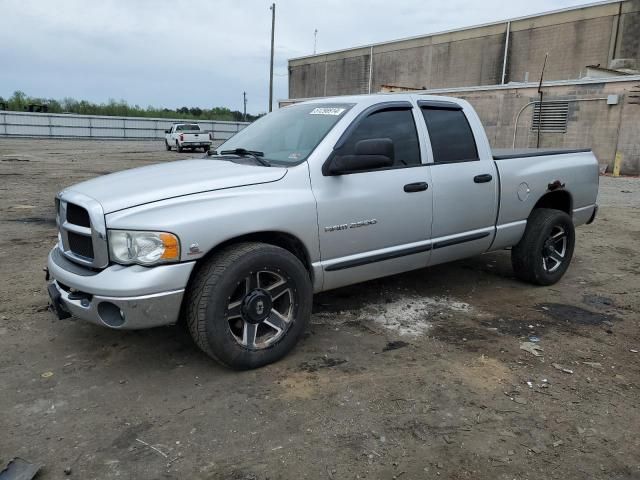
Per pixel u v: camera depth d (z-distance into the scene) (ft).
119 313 10.43
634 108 62.49
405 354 12.59
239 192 11.30
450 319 14.90
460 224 15.43
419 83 134.21
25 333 13.39
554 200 19.38
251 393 10.70
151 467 8.46
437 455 8.86
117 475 8.27
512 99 73.82
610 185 52.95
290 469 8.45
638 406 10.48
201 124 187.01
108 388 10.84
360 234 13.16
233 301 11.28
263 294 11.43
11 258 20.43
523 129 73.36
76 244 11.39
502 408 10.29
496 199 16.26
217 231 10.77
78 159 79.61
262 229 11.38
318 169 12.46
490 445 9.14
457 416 10.00
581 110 67.05
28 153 92.94
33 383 10.99
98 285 10.27
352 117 13.38
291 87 177.68
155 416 9.86
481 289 17.71
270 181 11.76
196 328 10.83
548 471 8.52
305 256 12.50
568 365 12.17
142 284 10.11
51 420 9.70
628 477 8.43
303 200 12.01
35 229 26.04
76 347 12.67
